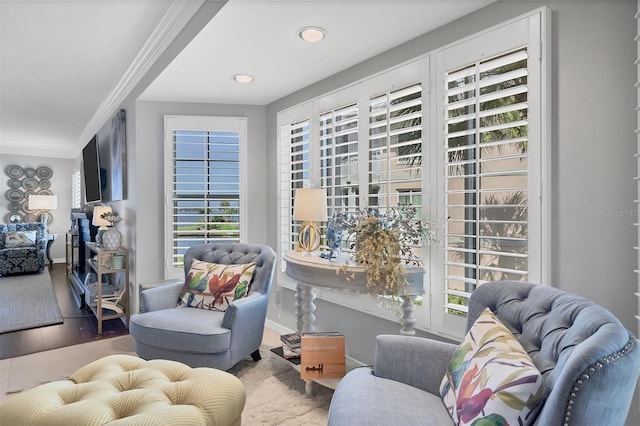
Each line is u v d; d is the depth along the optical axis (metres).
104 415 1.34
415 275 2.12
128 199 4.04
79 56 3.32
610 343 0.93
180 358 2.44
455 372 1.35
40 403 1.42
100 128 5.55
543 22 1.74
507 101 1.96
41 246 7.16
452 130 2.19
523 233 1.87
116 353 3.21
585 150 1.65
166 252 3.69
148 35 2.91
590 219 1.64
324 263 2.30
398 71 2.42
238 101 3.75
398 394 1.42
